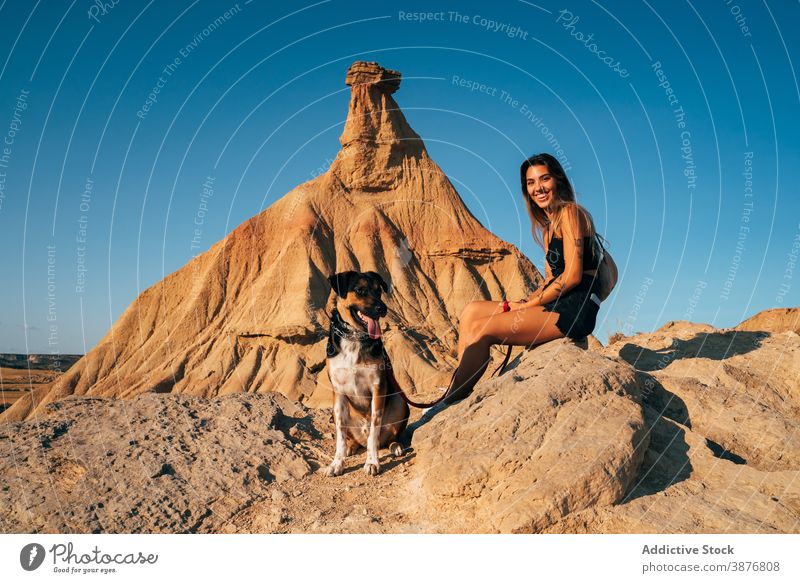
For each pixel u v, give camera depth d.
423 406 6.64
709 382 6.53
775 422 5.66
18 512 4.91
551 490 4.37
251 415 6.80
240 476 5.54
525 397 5.22
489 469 4.66
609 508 4.44
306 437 6.76
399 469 5.73
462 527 4.53
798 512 4.47
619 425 4.84
